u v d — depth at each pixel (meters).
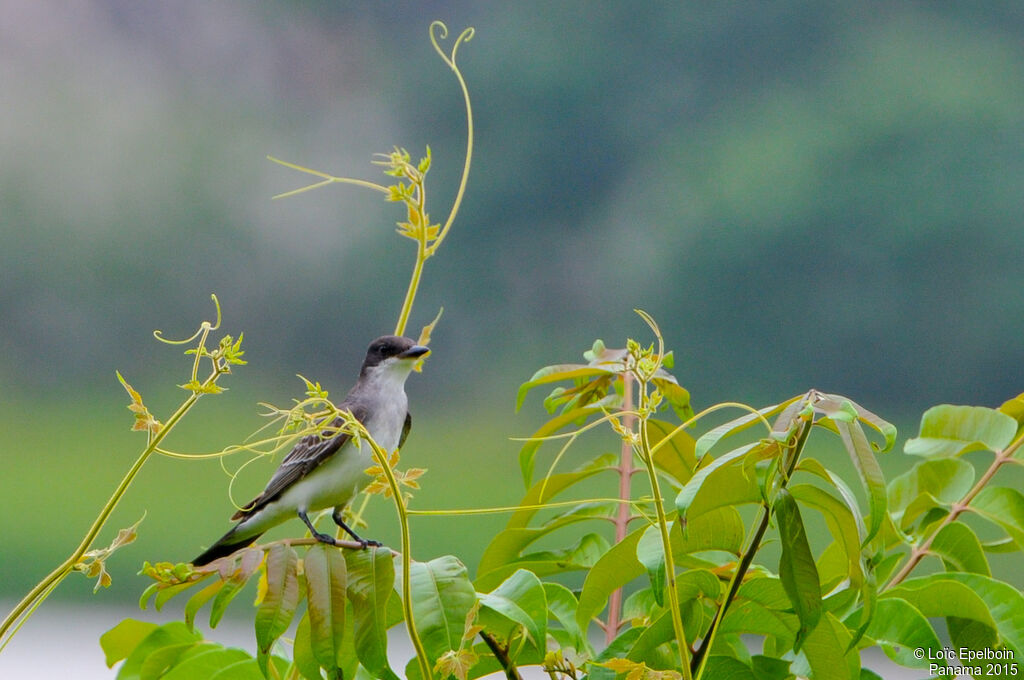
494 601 2.56
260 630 2.60
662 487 3.80
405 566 2.56
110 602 12.76
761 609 2.77
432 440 18.89
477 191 26.41
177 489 15.19
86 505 14.73
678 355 24.39
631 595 3.19
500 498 14.99
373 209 25.44
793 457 2.51
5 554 13.26
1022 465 3.19
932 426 3.33
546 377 3.48
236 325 24.45
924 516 3.32
